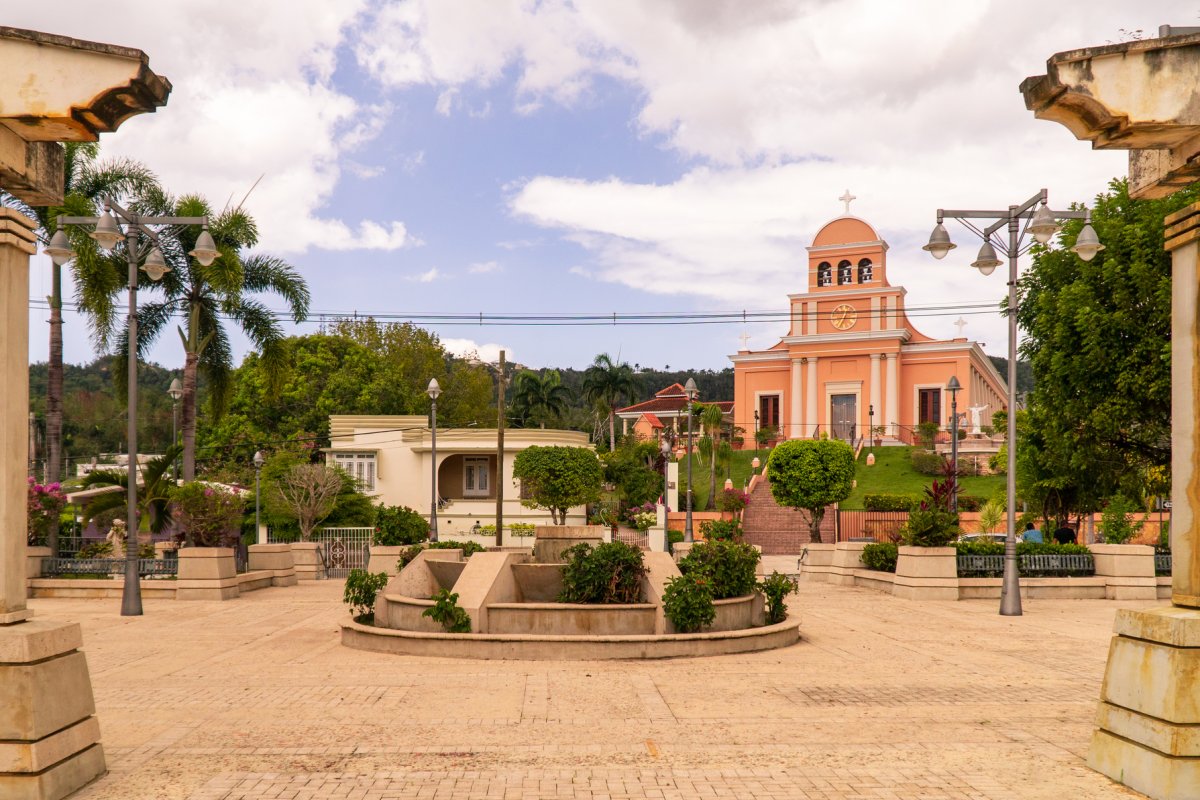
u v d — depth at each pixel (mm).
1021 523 28688
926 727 7152
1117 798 5320
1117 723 5684
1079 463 21453
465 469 41094
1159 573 18875
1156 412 19531
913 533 18234
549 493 34531
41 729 5199
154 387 67688
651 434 60094
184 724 7270
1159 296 18453
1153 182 5965
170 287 26922
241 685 8945
